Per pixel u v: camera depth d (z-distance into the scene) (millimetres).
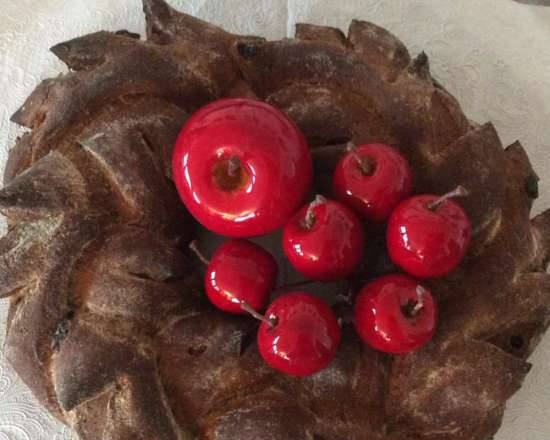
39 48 454
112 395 335
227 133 310
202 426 338
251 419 328
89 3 457
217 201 319
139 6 455
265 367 339
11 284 353
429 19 451
